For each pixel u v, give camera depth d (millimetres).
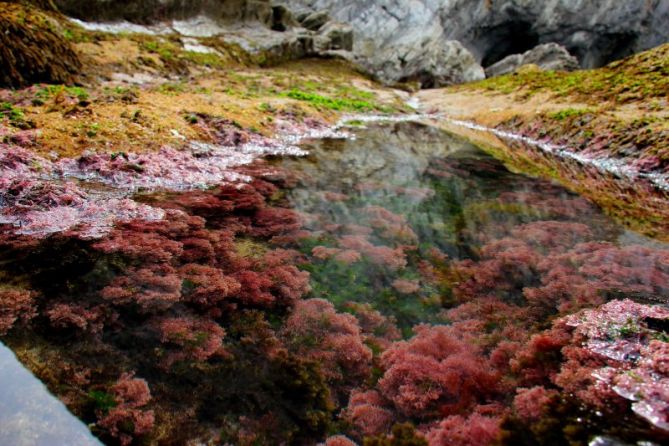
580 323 500
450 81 5227
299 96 2514
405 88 4754
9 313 455
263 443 347
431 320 525
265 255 645
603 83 2352
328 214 841
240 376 412
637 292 576
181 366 414
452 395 402
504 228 823
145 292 518
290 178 1072
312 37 4562
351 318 518
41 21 1708
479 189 1097
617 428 348
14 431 323
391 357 454
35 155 873
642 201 1045
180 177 956
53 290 503
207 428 354
